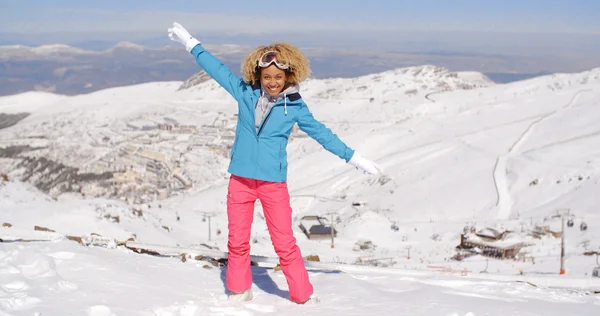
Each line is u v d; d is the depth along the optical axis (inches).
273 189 184.2
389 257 1734.7
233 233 187.9
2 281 168.9
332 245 2003.0
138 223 989.2
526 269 1337.4
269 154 180.5
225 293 198.4
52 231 333.1
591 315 202.8
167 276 209.8
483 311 191.8
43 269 182.7
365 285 224.5
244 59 177.0
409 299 204.5
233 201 187.8
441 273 293.6
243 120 181.8
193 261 255.8
